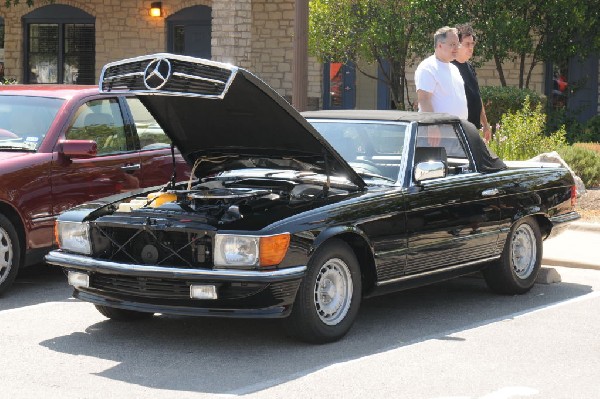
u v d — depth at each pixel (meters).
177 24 22.94
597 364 6.74
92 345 7.17
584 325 7.92
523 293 9.20
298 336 7.11
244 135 7.71
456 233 8.18
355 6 19.11
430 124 8.34
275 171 8.11
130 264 6.95
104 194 9.56
